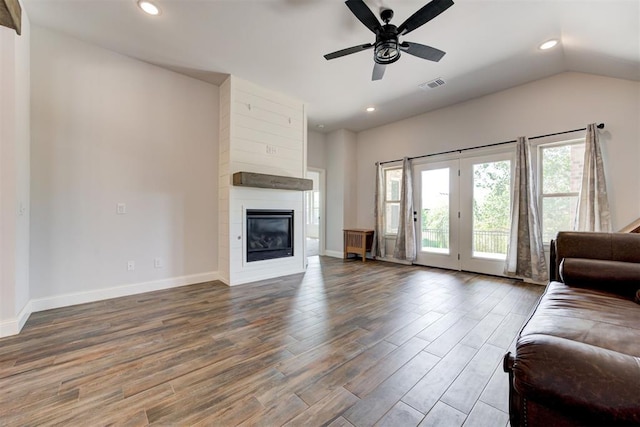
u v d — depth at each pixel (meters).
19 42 2.35
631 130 3.20
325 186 6.57
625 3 2.05
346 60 3.34
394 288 3.67
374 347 2.09
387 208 5.92
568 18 2.49
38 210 2.77
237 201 3.83
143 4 2.44
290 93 4.29
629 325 1.33
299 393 1.57
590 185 3.33
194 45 3.05
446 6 2.03
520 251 3.96
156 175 3.52
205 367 1.82
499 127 4.23
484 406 1.47
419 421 1.36
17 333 2.27
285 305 3.00
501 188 4.26
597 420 0.74
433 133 5.04
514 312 2.79
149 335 2.27
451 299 3.21
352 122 5.71
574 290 1.89
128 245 3.31
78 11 2.52
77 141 2.98
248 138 3.93
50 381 1.66
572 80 3.58
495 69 3.54
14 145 2.25
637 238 2.03
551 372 0.80
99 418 1.37
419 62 3.36
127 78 3.29
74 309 2.83
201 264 3.90
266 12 2.53
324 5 2.44
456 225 4.77
